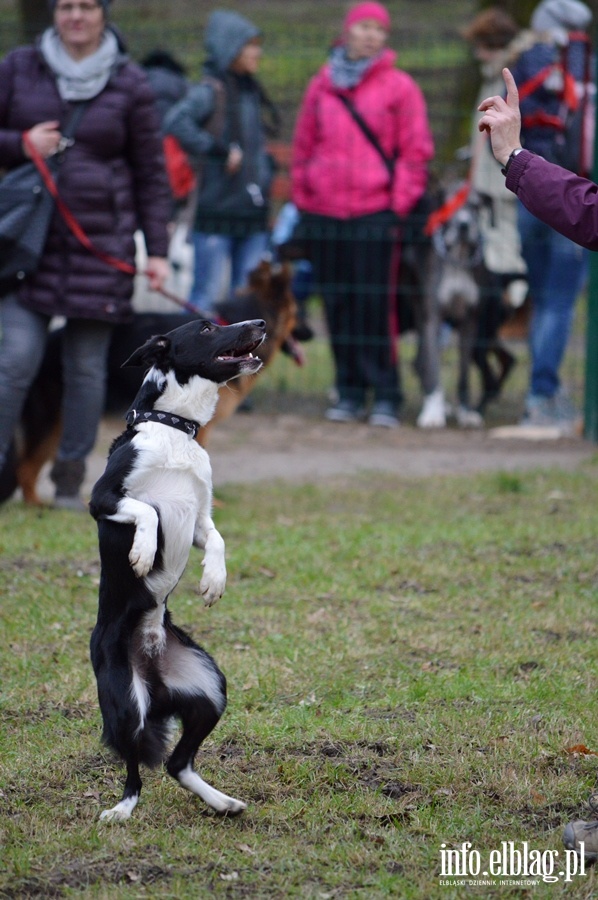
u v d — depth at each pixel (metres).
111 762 5.79
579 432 15.38
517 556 9.60
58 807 5.27
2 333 10.23
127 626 5.36
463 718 6.23
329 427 15.80
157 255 10.54
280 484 12.43
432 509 11.26
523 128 14.49
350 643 7.42
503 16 14.88
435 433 15.45
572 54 14.35
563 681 6.79
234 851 4.85
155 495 5.53
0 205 9.80
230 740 6.02
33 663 7.03
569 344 19.48
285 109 27.19
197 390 5.67
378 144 14.88
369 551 9.66
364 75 14.84
